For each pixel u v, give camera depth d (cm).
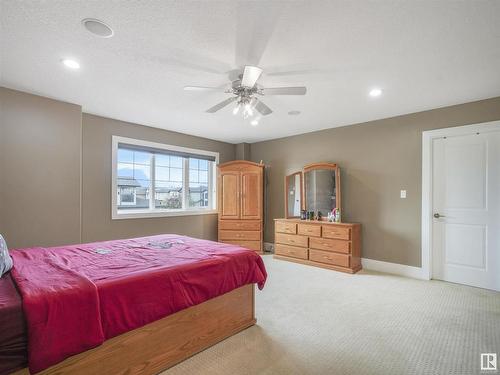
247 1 158
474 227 339
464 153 345
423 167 369
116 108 360
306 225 443
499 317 252
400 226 390
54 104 323
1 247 177
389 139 402
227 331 219
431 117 363
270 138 554
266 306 279
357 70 246
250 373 175
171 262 201
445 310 267
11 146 295
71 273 165
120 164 436
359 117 400
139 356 167
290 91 237
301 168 510
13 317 123
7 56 224
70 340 132
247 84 220
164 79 268
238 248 256
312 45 205
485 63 233
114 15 171
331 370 177
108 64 237
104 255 226
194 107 355
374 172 416
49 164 319
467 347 203
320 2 159
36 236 310
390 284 344
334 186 454
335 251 409
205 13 169
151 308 167
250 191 530
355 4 160
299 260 451
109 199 406
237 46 207
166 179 497
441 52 215
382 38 196
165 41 201
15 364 122
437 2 159
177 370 178
